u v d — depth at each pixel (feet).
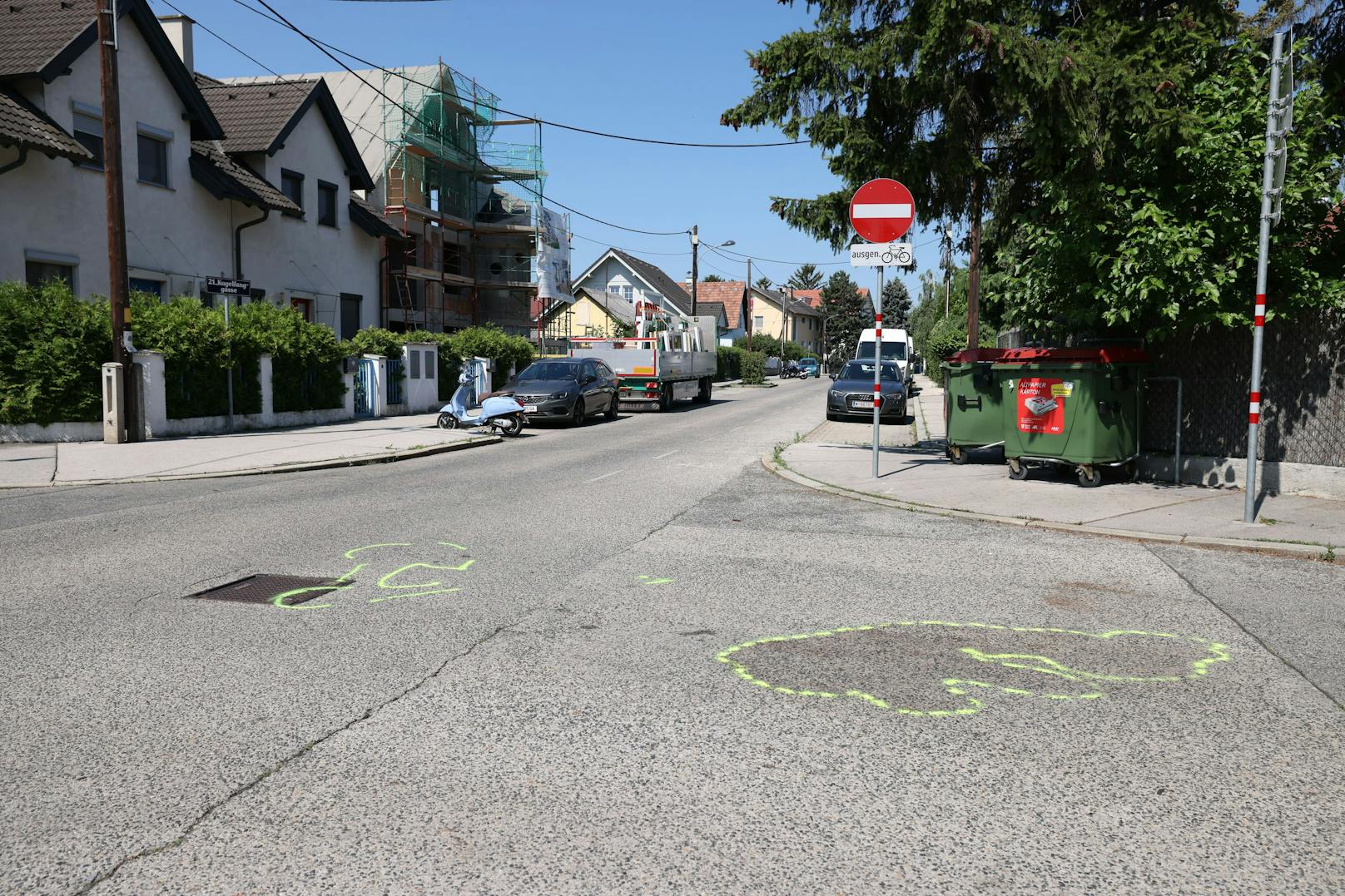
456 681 15.52
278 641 17.63
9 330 53.83
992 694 15.02
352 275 102.01
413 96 125.08
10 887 9.47
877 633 18.37
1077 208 33.78
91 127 68.44
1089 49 32.96
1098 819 10.96
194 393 61.52
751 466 47.24
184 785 11.70
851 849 10.25
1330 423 31.60
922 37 34.65
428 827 10.68
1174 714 14.19
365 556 25.45
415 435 62.95
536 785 11.73
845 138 39.11
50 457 48.96
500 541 27.61
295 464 47.21
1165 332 33.45
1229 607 20.22
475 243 142.41
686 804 11.27
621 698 14.74
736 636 18.10
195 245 78.69
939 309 232.53
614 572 23.52
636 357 93.61
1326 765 12.40
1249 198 31.22
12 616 19.34
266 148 85.71
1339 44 38.24
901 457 48.98
